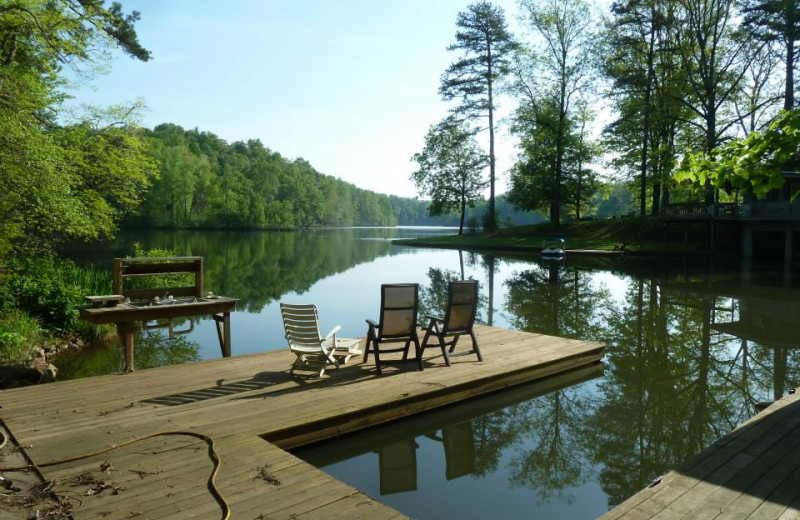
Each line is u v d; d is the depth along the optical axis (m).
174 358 9.27
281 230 92.06
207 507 3.55
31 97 12.25
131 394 5.99
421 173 52.28
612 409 6.85
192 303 8.02
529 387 7.57
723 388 7.69
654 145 39.12
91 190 15.93
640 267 25.09
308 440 5.27
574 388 7.66
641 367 8.73
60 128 15.39
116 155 16.64
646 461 5.41
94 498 3.65
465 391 6.66
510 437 5.97
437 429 6.21
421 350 7.21
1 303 10.35
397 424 6.02
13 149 11.23
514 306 14.63
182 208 76.50
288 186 104.50
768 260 27.95
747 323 12.19
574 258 30.92
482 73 43.62
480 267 25.91
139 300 8.16
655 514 3.41
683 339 10.69
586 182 43.97
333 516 3.48
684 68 33.28
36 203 12.27
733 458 4.25
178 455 4.40
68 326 10.39
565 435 6.04
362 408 5.62
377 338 6.92
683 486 3.79
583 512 4.40
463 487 4.81
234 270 24.41
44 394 5.97
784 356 9.40
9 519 3.33
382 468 5.18
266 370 7.03
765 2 28.72
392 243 51.25
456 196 51.84
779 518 3.36
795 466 4.10
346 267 26.23
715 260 28.27
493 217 48.84
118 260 7.98
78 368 8.59
